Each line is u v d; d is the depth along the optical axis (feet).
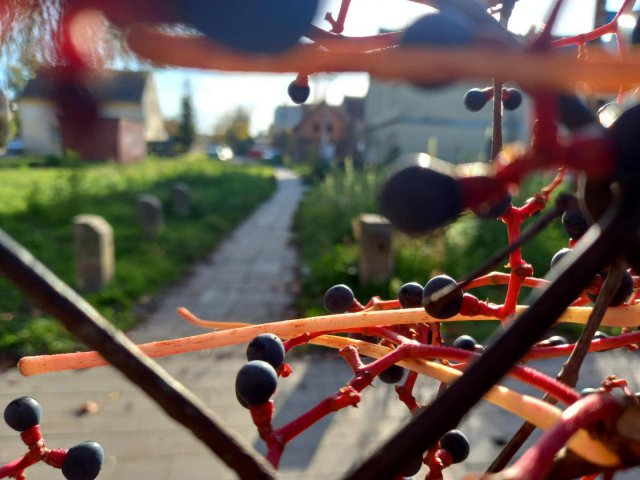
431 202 0.16
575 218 0.40
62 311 0.18
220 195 10.07
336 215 6.55
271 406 0.27
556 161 0.16
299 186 15.21
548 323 0.17
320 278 4.13
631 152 0.16
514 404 0.26
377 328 0.41
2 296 3.54
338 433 2.03
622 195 0.17
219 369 2.66
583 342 0.31
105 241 4.01
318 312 3.62
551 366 2.33
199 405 0.20
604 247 0.17
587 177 0.18
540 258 3.39
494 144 0.43
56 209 6.67
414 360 0.33
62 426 2.15
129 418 2.21
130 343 0.19
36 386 2.48
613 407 0.20
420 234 0.17
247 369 0.27
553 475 0.21
